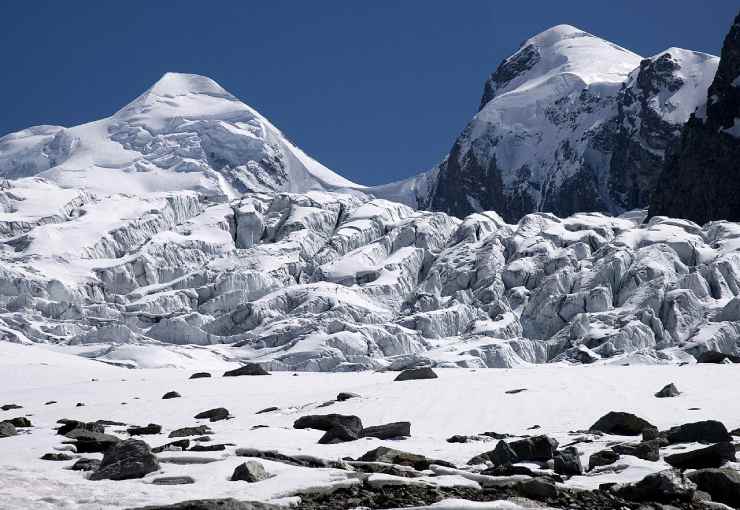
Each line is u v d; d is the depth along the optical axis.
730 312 140.50
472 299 166.50
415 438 35.34
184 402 55.84
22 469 27.05
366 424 42.56
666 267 160.12
